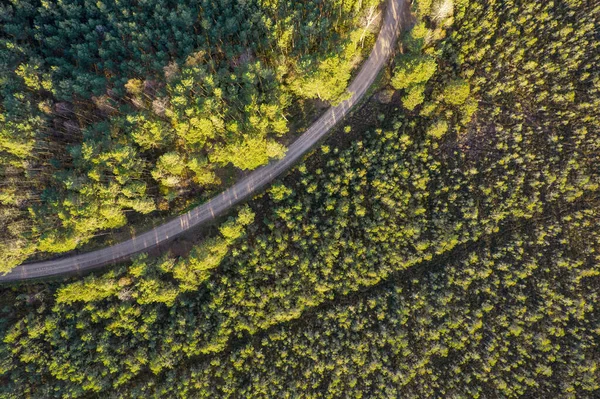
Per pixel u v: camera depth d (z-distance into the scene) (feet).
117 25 227.81
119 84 226.58
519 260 235.61
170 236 249.34
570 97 221.25
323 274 237.04
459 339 237.04
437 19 228.84
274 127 219.41
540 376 228.43
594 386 219.20
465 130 236.84
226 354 241.55
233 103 222.28
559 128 227.81
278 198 232.73
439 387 236.02
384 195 236.84
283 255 238.48
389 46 245.45
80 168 223.30
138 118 210.18
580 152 225.56
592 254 227.20
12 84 227.40
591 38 217.15
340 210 235.20
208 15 230.68
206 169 229.86
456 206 238.27
